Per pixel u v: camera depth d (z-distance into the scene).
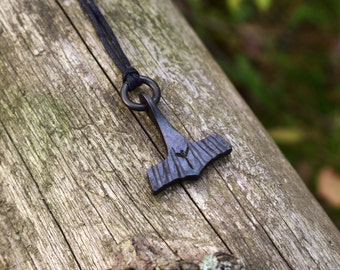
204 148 0.31
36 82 0.33
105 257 0.29
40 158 0.32
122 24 0.35
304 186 0.34
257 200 0.31
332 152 0.48
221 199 0.30
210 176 0.31
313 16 0.50
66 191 0.31
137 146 0.32
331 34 0.51
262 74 0.51
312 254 0.30
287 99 0.50
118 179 0.31
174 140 0.31
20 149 0.32
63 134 0.32
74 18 0.35
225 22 0.51
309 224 0.31
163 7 0.37
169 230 0.30
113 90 0.33
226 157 0.31
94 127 0.32
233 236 0.30
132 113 0.32
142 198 0.30
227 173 0.31
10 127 0.33
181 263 0.29
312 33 0.51
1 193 0.32
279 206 0.31
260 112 0.49
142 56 0.34
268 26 0.51
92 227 0.30
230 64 0.49
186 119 0.32
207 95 0.34
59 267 0.30
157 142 0.32
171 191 0.31
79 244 0.30
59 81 0.33
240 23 0.51
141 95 0.32
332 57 0.50
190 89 0.34
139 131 0.32
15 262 0.31
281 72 0.51
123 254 0.29
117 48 0.33
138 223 0.30
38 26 0.35
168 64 0.34
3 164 0.32
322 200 0.46
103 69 0.33
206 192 0.31
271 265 0.29
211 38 0.51
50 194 0.31
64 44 0.34
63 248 0.30
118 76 0.33
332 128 0.49
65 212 0.31
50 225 0.31
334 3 0.50
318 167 0.47
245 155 0.32
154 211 0.30
